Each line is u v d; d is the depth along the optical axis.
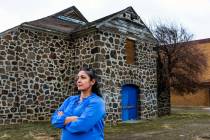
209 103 29.28
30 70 14.41
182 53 20.20
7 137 10.25
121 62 15.40
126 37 15.88
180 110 24.80
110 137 10.63
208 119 16.83
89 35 14.94
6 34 13.72
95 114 2.83
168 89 20.14
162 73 19.94
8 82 13.64
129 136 10.84
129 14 16.31
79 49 15.45
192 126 13.57
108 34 14.95
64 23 17.28
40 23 15.51
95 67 14.38
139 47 16.69
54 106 15.12
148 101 16.77
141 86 16.42
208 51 30.97
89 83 3.01
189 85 20.53
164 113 19.72
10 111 13.60
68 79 15.71
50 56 15.17
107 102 14.38
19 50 14.10
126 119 15.63
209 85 29.23
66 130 2.89
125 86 15.76
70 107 2.98
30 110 14.27
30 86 14.34
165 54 20.08
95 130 2.88
